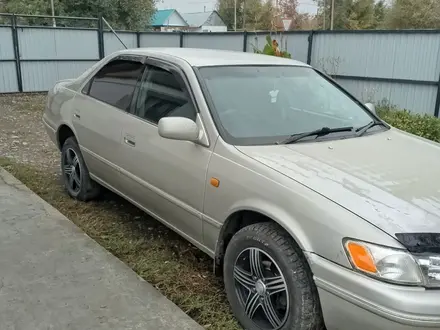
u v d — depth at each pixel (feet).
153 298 10.34
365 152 10.41
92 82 15.67
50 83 54.54
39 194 17.58
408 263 7.29
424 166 9.89
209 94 11.25
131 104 13.38
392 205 8.06
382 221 7.68
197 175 10.62
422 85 38.24
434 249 7.40
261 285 9.25
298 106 12.07
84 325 9.30
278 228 9.02
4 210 14.90
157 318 9.62
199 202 10.65
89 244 12.80
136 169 12.78
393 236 7.47
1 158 22.58
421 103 38.58
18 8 88.84
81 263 11.74
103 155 14.40
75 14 90.79
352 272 7.61
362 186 8.63
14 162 21.99
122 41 59.31
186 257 13.07
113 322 9.43
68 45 55.01
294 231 8.41
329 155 10.03
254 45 49.70
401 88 39.70
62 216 14.62
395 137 12.00
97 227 14.88
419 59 38.14
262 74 12.65
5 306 9.81
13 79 51.93
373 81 41.57
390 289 7.23
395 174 9.30
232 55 13.65
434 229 7.61
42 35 52.80
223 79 11.92
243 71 12.47
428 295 7.18
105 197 17.21
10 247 12.44
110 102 14.34
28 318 9.44
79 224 15.02
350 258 7.63
